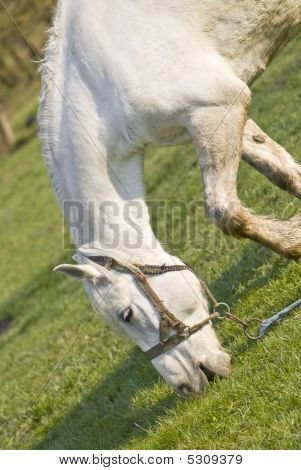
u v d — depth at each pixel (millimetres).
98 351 9047
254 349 5758
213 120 5660
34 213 21078
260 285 6793
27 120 33250
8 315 14539
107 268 5684
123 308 5645
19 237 19781
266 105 11875
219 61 5801
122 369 7984
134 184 5930
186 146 13609
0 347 12984
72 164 5746
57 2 6000
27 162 28172
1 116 32500
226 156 5695
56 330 10914
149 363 7594
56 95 5824
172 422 5648
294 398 4789
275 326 5828
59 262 14664
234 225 5637
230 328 6570
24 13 24359
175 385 5789
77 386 8664
